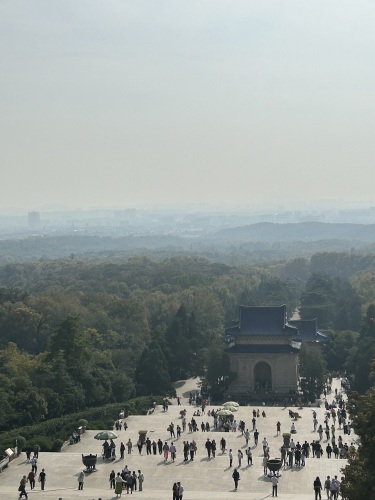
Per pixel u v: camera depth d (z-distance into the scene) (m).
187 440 170.50
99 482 135.88
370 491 98.19
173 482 136.38
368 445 101.75
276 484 125.88
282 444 169.12
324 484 132.88
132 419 197.12
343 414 196.50
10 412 191.25
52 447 160.75
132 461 148.50
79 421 180.12
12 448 152.50
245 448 163.75
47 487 132.25
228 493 128.12
